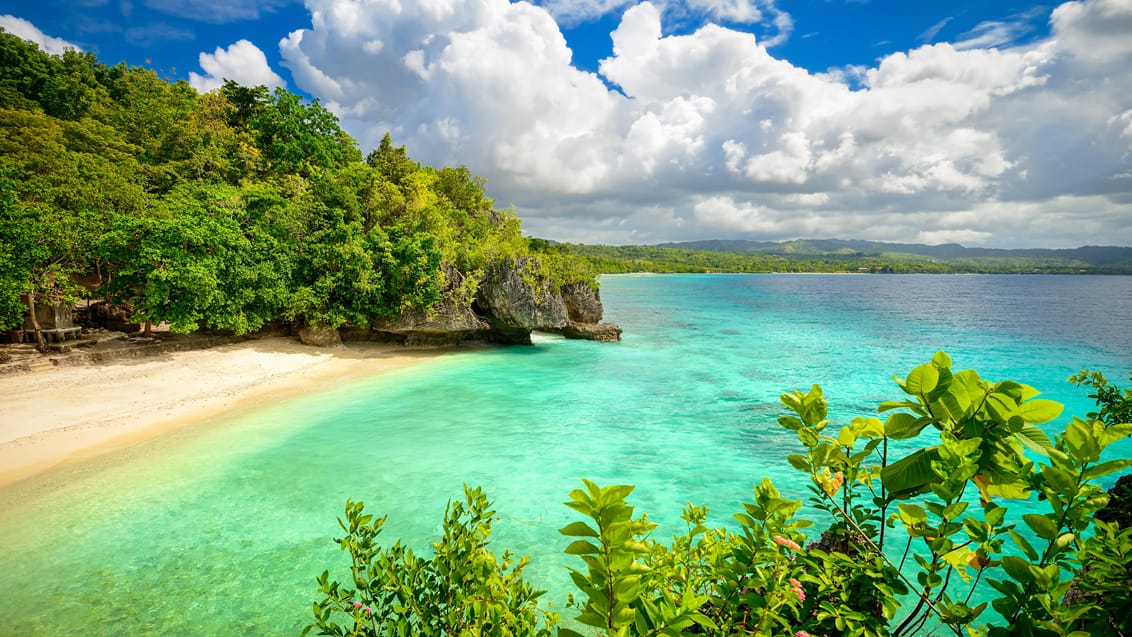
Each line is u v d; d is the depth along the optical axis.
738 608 3.19
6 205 22.75
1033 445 2.40
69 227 24.88
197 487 14.01
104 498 13.20
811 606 3.05
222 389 22.75
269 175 46.09
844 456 3.17
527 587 3.84
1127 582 2.25
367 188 41.84
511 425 20.25
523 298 37.22
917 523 2.68
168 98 55.06
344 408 21.64
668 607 2.36
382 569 3.73
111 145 41.94
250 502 13.33
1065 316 72.69
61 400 19.36
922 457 2.79
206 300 25.92
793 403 3.43
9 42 49.19
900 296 120.12
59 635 8.68
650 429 20.02
